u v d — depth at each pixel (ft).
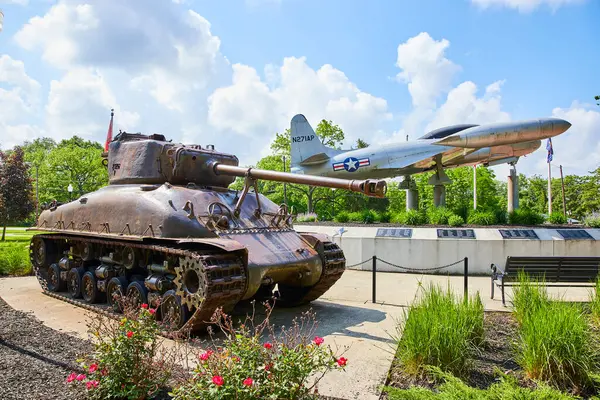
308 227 52.16
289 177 24.81
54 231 32.99
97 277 30.22
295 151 64.28
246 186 27.35
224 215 26.25
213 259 22.17
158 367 15.47
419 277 42.47
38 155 194.70
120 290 27.30
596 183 134.00
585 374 16.48
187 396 12.25
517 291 25.29
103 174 157.38
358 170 61.26
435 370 16.24
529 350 17.35
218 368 12.44
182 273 23.11
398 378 17.53
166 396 14.79
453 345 17.24
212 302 21.81
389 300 32.42
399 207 144.25
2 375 16.05
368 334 23.88
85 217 30.07
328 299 32.83
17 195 86.43
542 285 24.86
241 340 13.44
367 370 18.40
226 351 13.14
